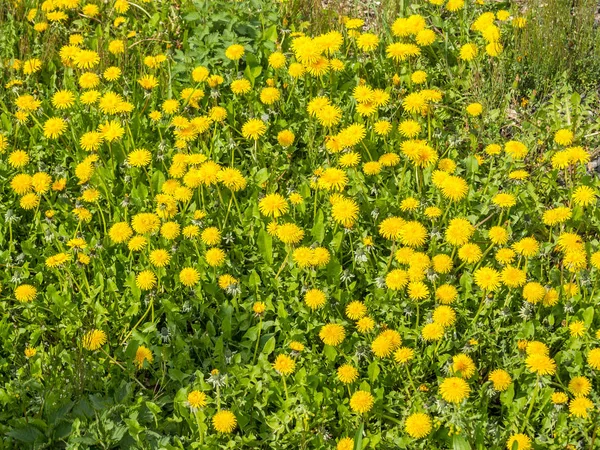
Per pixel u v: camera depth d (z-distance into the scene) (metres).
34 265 1.73
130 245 1.65
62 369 1.55
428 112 1.88
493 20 2.09
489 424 1.45
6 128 1.95
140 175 1.86
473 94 2.04
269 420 1.46
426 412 1.47
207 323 1.59
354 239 1.75
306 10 2.25
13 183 1.75
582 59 2.10
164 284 1.67
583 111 1.96
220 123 1.97
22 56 2.12
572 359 1.53
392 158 1.81
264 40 2.10
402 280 1.58
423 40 1.99
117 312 1.63
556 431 1.45
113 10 2.27
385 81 2.09
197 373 1.48
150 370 1.55
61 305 1.62
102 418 1.42
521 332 1.55
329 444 1.44
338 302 1.62
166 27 2.21
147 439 1.43
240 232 1.74
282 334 1.59
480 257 1.62
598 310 1.60
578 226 1.77
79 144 1.88
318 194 1.81
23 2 2.26
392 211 1.78
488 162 1.91
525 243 1.61
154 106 2.00
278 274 1.66
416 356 1.55
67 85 2.04
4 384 1.52
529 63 2.11
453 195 1.69
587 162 1.85
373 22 2.30
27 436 1.42
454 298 1.57
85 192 1.74
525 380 1.51
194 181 1.73
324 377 1.52
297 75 1.92
